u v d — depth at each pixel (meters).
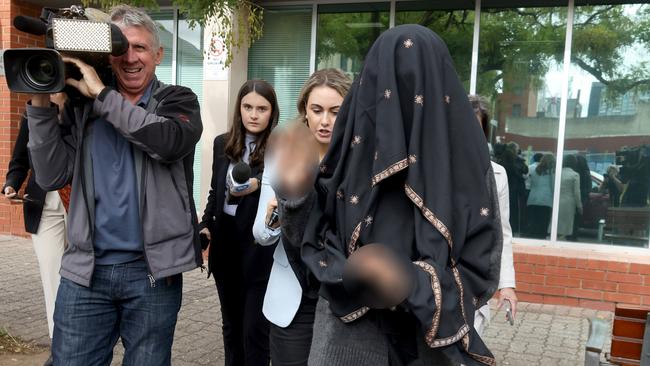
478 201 1.40
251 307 2.76
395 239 1.40
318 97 2.07
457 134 1.40
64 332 2.11
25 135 3.67
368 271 1.20
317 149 1.68
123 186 2.08
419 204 1.33
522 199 6.03
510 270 2.55
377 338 1.47
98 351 2.16
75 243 2.08
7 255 6.88
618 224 5.76
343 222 1.46
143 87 2.20
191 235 2.20
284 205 1.65
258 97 2.89
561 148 5.88
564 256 5.48
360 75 1.49
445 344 1.28
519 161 6.04
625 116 5.70
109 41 1.92
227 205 2.93
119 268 2.09
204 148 6.52
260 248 2.74
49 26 1.91
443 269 1.31
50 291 3.54
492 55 6.09
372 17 6.55
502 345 4.45
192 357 3.94
